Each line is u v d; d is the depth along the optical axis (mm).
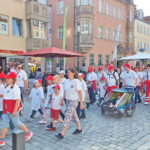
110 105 6801
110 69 7719
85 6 21531
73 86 4691
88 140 4605
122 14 29047
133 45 32312
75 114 4852
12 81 4070
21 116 6734
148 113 7320
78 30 22203
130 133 5094
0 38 14547
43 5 17328
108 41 26156
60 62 23578
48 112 7336
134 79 7707
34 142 4477
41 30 17609
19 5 15961
